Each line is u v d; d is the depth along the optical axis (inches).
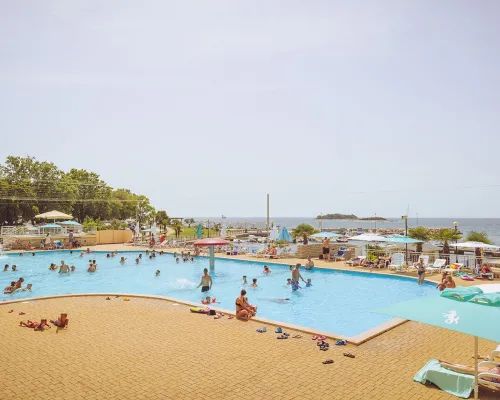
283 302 645.9
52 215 1631.4
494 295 219.9
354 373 285.9
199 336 380.2
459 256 1048.8
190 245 1437.0
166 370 291.4
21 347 345.4
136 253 1320.1
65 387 260.7
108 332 393.1
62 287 799.7
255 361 310.7
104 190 2642.7
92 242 1567.4
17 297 696.4
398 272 854.5
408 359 316.8
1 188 2041.1
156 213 3228.3
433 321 206.7
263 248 1326.3
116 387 261.0
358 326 505.4
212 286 784.3
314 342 362.9
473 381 249.6
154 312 480.7
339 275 879.7
